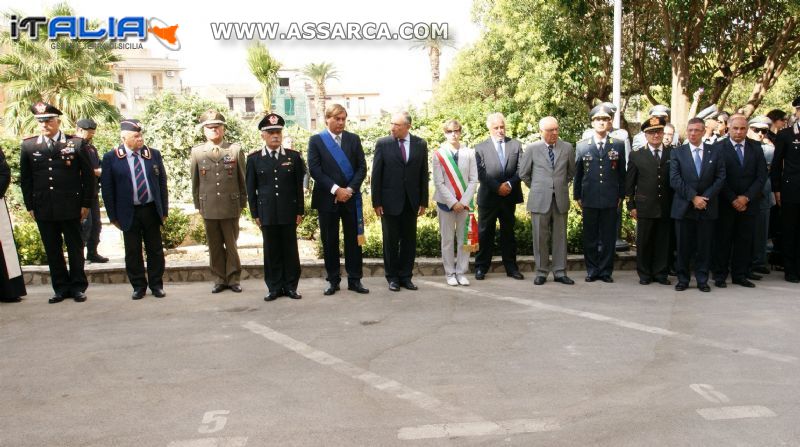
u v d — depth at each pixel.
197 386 4.34
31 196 6.78
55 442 3.54
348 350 5.07
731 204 7.28
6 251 6.78
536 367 4.63
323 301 6.75
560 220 7.52
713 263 7.51
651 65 18.03
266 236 6.84
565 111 18.98
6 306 6.67
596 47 15.99
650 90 19.52
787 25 15.05
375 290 7.26
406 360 4.82
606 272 7.64
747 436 3.52
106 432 3.65
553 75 16.30
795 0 13.24
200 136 15.87
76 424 3.76
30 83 18.28
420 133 17.97
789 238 7.63
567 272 8.30
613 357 4.82
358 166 7.10
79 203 6.89
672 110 15.42
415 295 6.98
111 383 4.41
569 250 8.88
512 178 7.67
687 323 5.73
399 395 4.14
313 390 4.24
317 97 44.19
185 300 6.89
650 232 7.45
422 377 4.46
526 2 16.83
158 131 15.94
